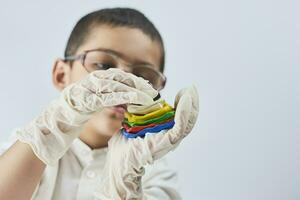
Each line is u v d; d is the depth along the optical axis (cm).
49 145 54
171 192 86
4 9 131
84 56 89
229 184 119
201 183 120
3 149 73
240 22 127
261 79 122
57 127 53
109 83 50
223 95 124
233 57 125
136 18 97
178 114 47
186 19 130
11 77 130
